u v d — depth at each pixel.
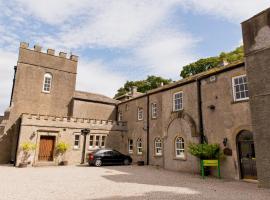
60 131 21.80
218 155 13.73
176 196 8.22
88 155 21.19
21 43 25.25
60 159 21.27
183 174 14.98
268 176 10.09
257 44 11.52
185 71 43.47
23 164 18.80
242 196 8.30
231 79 13.98
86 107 27.50
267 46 11.03
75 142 22.86
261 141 10.63
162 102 20.31
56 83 26.64
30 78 25.06
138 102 24.77
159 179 12.51
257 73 11.31
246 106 12.73
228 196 8.29
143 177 13.21
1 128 21.59
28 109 24.25
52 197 7.92
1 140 21.91
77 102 26.97
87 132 23.36
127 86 52.19
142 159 22.27
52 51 27.09
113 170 16.75
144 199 7.72
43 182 11.12
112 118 29.14
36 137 20.39
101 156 20.33
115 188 9.70
